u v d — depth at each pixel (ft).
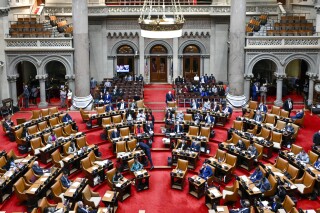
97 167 60.18
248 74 91.40
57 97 101.55
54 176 57.21
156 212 54.19
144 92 103.40
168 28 47.73
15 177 56.54
